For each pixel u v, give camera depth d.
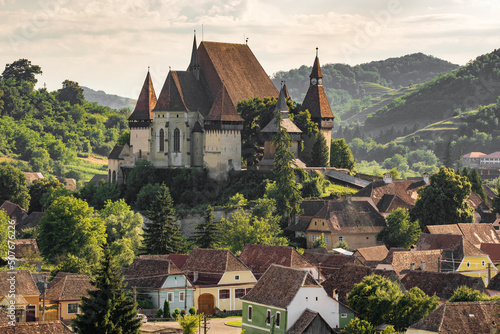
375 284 183.12
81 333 161.25
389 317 177.38
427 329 151.62
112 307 162.62
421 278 196.00
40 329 149.50
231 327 193.00
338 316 181.12
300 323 176.62
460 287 181.25
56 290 193.00
